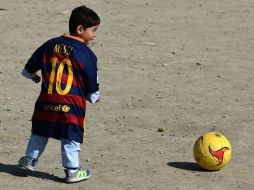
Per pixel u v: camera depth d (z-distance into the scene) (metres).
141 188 23.95
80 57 23.56
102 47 50.44
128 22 59.41
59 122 23.56
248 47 52.38
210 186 24.42
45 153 28.05
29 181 24.39
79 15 23.84
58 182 24.36
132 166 26.52
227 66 46.25
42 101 23.73
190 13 64.38
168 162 27.19
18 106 35.78
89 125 32.56
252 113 35.56
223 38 55.12
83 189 23.67
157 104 36.88
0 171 25.41
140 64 46.16
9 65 44.75
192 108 36.19
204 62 47.16
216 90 40.09
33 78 24.61
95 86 23.77
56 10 62.31
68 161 23.91
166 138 30.70
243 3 69.88
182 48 51.16
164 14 63.44
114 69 44.56
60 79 23.62
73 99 23.55
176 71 44.53
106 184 24.28
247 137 31.23
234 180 25.19
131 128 32.28
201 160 25.95
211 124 33.31
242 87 41.03
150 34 55.50
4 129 31.36
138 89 39.97
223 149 25.94
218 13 64.88
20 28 55.19
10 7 62.56
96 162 26.94
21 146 28.91
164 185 24.34
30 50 48.97
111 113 34.94
